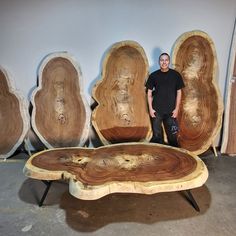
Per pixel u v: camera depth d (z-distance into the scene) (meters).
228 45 3.51
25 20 3.39
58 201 2.57
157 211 2.39
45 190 2.55
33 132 3.66
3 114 3.52
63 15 3.38
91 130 3.66
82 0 3.34
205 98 3.50
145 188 2.06
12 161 3.46
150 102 3.32
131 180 2.15
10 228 2.17
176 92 3.30
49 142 3.55
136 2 3.36
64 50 3.49
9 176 3.06
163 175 2.22
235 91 3.52
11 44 3.46
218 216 2.31
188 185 2.13
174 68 3.46
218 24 3.44
